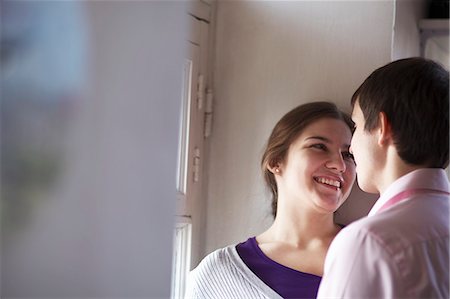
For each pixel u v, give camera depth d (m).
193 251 1.83
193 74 1.79
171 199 0.58
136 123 0.54
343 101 1.75
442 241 0.97
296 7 1.81
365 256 0.94
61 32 0.48
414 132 1.03
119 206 0.52
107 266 0.52
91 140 0.50
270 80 1.83
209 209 1.87
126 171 0.53
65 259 0.48
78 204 0.49
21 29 0.46
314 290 1.57
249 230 1.82
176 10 0.58
